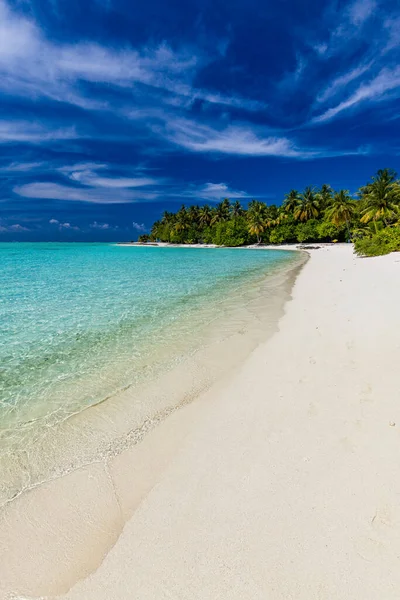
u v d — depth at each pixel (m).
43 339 8.46
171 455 3.89
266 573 2.37
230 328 8.98
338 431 3.87
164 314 10.84
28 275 22.67
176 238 102.19
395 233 29.48
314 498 2.95
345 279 16.08
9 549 2.83
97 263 34.47
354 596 2.16
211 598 2.26
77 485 3.53
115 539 2.83
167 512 3.04
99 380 6.13
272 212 74.75
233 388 5.43
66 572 2.60
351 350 6.24
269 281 18.45
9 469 3.83
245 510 2.94
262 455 3.65
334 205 55.94
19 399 5.47
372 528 2.59
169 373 6.31
